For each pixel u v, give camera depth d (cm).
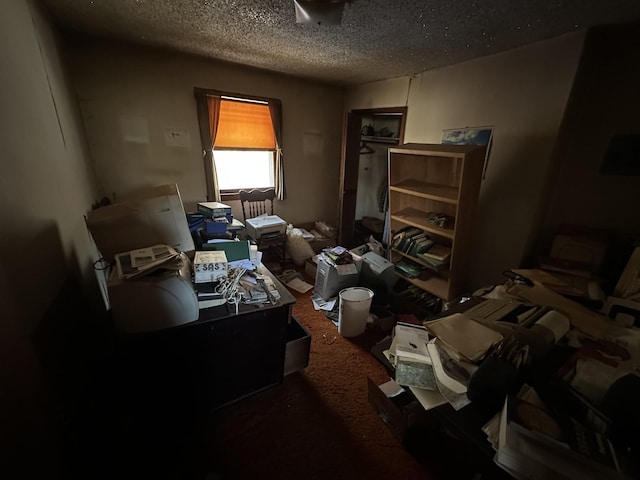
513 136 204
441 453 140
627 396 79
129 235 147
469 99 230
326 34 189
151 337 125
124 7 163
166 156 273
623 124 175
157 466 131
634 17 148
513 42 186
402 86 290
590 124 187
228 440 144
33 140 111
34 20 138
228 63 278
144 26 190
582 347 108
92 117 234
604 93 179
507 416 77
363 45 205
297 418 157
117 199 259
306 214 391
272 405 165
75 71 220
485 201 226
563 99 176
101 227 141
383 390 161
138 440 129
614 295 155
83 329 139
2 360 80
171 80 259
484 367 91
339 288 273
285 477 128
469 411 91
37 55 135
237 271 162
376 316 242
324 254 275
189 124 277
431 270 265
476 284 243
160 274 124
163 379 134
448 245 254
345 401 169
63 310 116
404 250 260
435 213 253
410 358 115
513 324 114
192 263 161
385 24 167
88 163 223
